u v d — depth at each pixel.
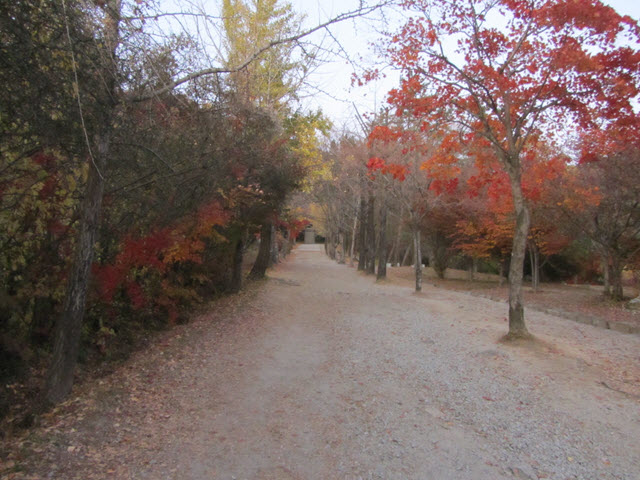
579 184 12.98
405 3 7.79
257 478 3.66
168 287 9.70
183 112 7.34
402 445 4.29
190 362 7.11
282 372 6.63
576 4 7.12
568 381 6.13
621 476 3.75
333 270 29.83
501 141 9.23
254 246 27.95
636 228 13.52
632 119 8.16
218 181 9.11
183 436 4.43
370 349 7.97
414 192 16.56
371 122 19.73
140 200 7.38
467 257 24.41
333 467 3.86
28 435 4.26
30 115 4.67
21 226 5.59
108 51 4.81
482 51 8.40
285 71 12.77
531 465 3.93
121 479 3.58
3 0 4.11
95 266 6.89
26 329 6.09
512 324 8.20
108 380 6.07
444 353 7.61
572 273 24.22
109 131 5.38
